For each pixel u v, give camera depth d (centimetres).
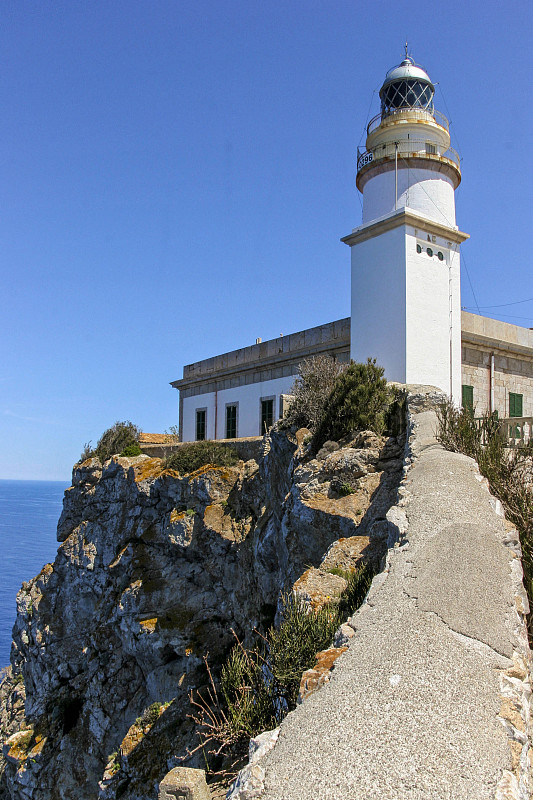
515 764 326
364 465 1278
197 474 2136
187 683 1825
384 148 2253
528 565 684
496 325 2367
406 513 698
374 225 2098
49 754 2278
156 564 2178
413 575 534
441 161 2164
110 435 3170
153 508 2322
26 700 2716
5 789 2362
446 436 1015
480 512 665
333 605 866
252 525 1909
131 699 2138
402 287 1997
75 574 2698
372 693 378
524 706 378
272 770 341
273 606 1703
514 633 452
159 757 1688
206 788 492
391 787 303
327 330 2416
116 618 2211
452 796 296
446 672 390
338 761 328
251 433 2873
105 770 1892
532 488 843
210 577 1998
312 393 1739
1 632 10319
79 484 2984
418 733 338
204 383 3372
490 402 2284
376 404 1476
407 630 443
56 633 2659
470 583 507
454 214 2277
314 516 1252
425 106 2298
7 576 15475
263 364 2786
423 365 2003
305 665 680
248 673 780
